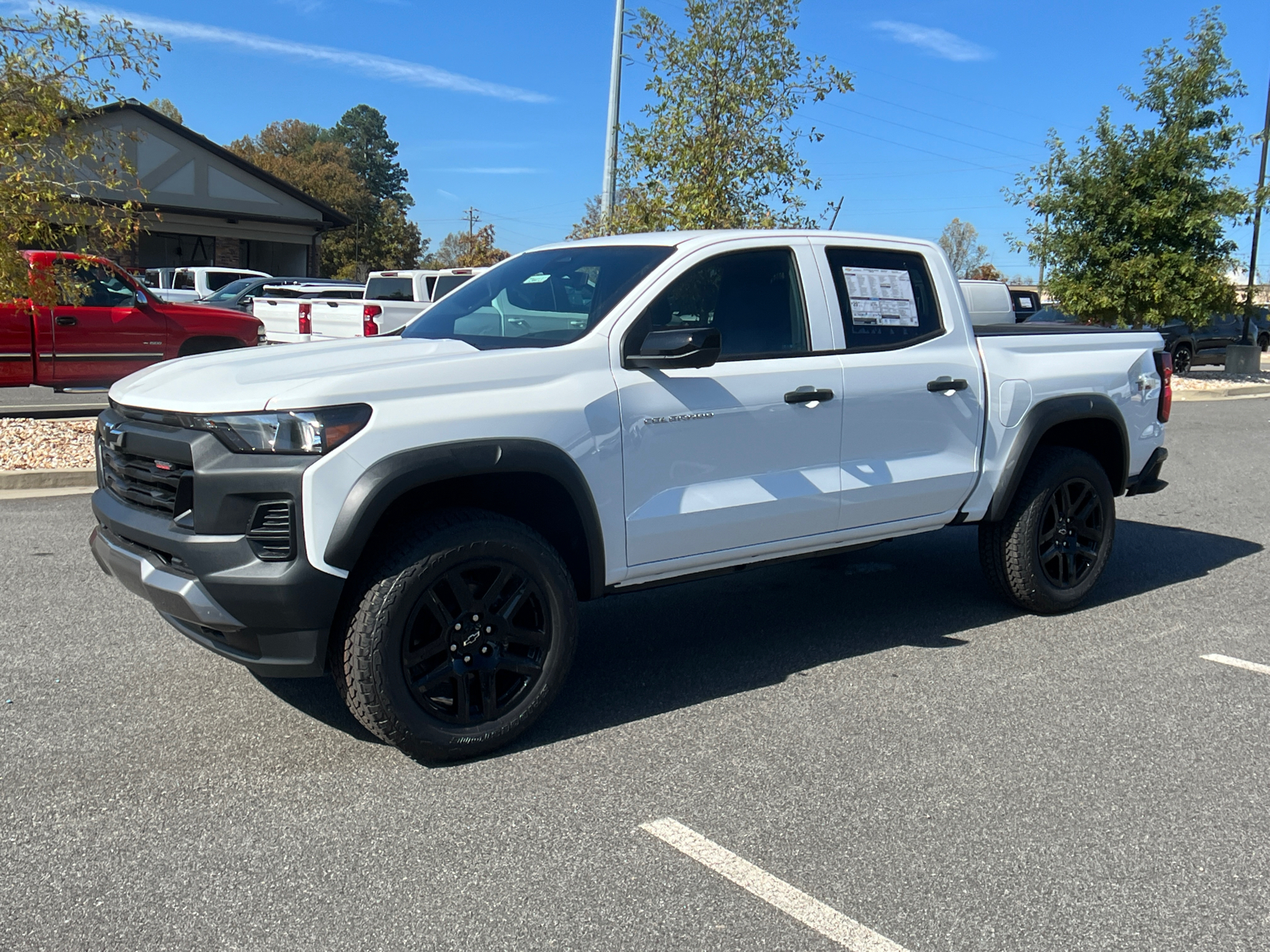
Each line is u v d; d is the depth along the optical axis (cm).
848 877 292
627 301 403
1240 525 798
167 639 487
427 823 320
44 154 934
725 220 1246
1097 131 1955
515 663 371
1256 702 429
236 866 294
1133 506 878
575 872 293
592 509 382
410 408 346
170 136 3288
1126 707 422
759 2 1213
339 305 1312
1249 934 268
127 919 268
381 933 263
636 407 392
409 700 349
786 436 434
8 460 878
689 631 522
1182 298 1888
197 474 335
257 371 360
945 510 500
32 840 306
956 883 290
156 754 367
